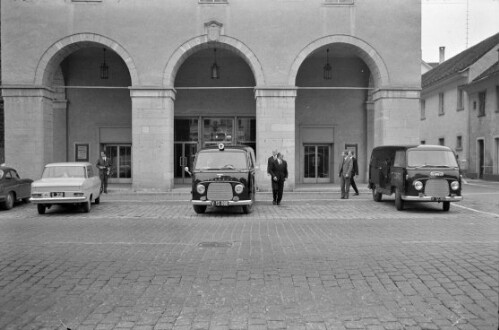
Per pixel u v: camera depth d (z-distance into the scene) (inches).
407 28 909.8
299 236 426.3
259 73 906.7
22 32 896.9
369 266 302.5
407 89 905.5
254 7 905.5
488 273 281.1
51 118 932.6
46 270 298.2
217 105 1106.1
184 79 1108.5
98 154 1105.4
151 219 557.9
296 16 906.7
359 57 1019.3
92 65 1100.5
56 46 899.4
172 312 218.4
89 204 634.2
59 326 201.8
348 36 909.2
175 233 447.2
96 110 1103.0
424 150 625.3
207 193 581.3
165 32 903.7
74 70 1098.1
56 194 598.5
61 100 1091.3
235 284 263.9
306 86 1114.7
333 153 1120.2
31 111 893.2
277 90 903.7
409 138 909.8
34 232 456.1
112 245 382.6
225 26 904.3
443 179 603.2
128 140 1103.0
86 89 1101.7
